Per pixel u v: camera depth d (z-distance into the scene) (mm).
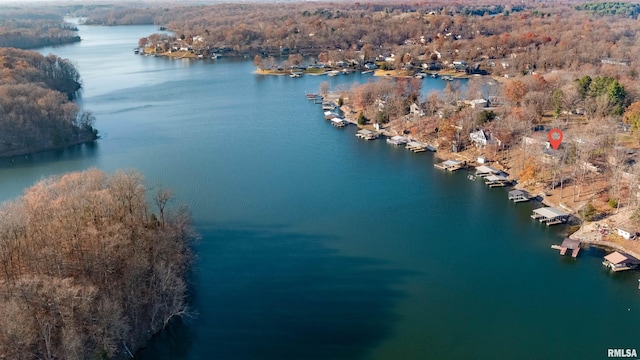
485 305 121312
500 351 106812
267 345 108500
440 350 107000
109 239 108312
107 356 95312
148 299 112750
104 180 144250
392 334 111625
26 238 111938
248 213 169375
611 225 150625
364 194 184750
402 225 160875
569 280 130375
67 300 93438
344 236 154125
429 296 124750
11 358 85188
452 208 172625
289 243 149750
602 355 105250
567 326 113812
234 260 140500
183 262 128750
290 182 195750
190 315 115000
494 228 158250
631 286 127312
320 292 126500
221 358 105125
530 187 183625
